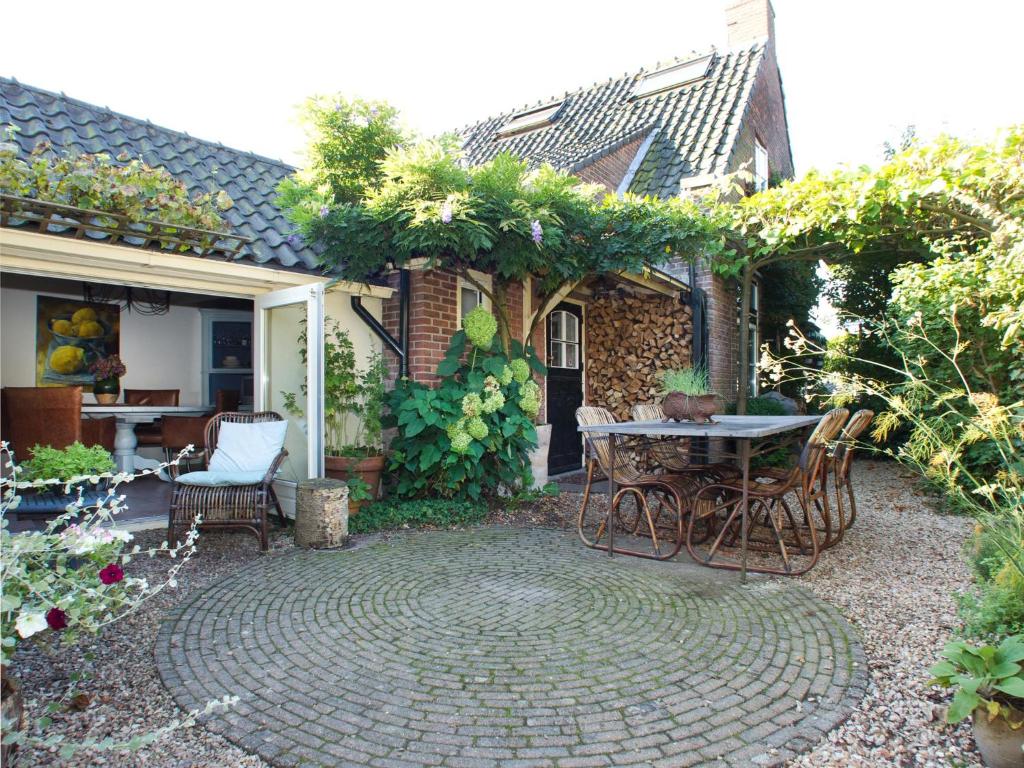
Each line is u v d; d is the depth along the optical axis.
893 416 3.61
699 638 3.01
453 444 5.27
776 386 11.19
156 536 4.88
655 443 5.54
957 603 3.15
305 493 4.60
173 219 4.17
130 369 9.12
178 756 2.10
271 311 5.61
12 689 2.02
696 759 2.08
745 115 9.73
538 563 4.26
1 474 3.70
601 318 9.11
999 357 5.58
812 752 2.12
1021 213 5.25
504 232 5.08
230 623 3.20
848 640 2.96
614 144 8.94
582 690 2.53
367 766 2.04
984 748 2.02
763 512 5.93
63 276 4.47
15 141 4.90
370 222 5.05
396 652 2.88
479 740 2.19
